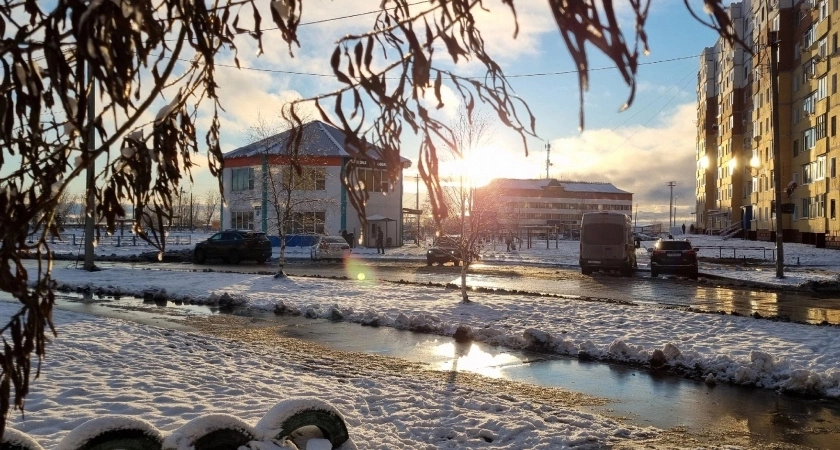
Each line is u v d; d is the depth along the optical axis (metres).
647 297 19.47
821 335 11.85
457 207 16.62
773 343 11.20
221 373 8.48
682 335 12.09
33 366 8.40
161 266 31.66
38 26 1.53
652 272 27.83
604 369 9.77
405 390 7.97
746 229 65.69
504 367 9.83
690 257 27.30
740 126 70.38
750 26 60.62
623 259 27.95
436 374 9.22
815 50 46.69
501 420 6.71
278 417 4.09
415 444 5.90
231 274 24.33
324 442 4.21
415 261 37.22
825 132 44.03
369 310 14.57
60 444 3.41
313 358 10.12
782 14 52.34
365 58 1.66
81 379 7.82
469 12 1.61
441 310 15.18
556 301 16.41
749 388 8.70
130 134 1.98
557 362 10.26
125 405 6.60
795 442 6.41
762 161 58.44
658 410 7.56
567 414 7.12
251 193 48.50
